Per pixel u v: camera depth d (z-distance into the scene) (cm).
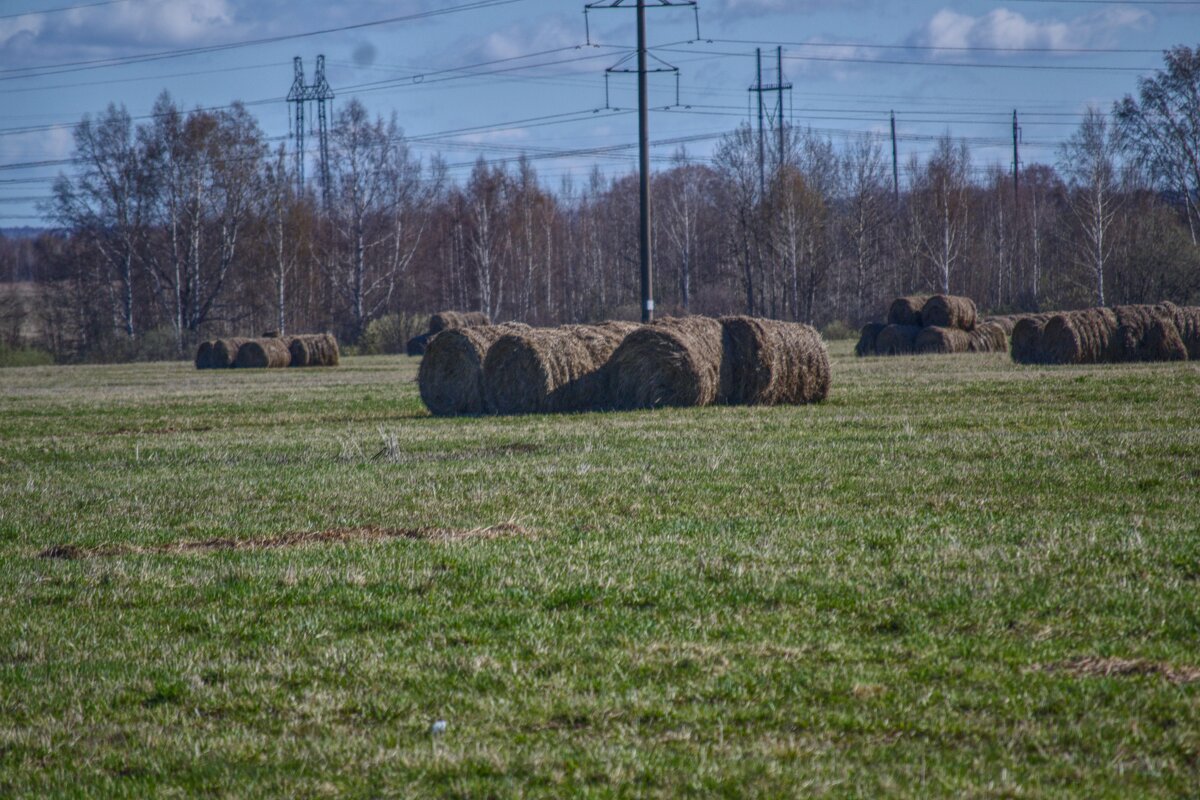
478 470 5162
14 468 6041
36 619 2950
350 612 2912
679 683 2317
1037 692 2180
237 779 1980
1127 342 11862
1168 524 3488
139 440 7312
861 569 3078
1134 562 3041
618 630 2670
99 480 5391
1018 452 5053
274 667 2519
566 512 4106
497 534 3772
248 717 2266
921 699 2170
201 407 10019
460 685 2369
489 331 8700
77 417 9362
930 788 1817
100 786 1986
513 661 2480
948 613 2680
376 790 1914
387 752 2045
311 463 5738
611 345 8519
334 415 8875
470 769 1964
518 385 8275
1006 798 1781
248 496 4722
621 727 2114
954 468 4691
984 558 3144
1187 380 8731
